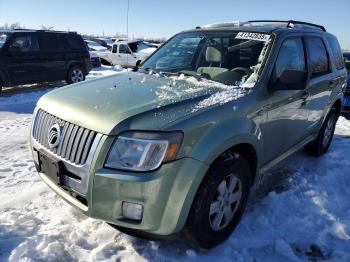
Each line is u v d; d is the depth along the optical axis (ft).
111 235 9.68
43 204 11.34
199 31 13.48
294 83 10.12
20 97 32.99
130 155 7.68
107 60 68.28
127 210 7.88
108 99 9.07
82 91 9.93
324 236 10.22
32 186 12.62
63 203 11.40
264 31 11.87
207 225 8.81
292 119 12.36
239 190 9.76
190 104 8.79
